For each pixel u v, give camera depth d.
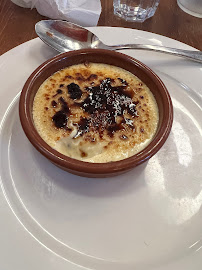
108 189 0.16
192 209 0.15
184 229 0.15
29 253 0.13
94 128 0.16
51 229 0.14
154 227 0.14
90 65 0.19
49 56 0.20
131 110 0.17
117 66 0.19
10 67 0.19
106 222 0.14
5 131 0.17
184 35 0.25
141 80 0.19
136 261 0.13
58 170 0.16
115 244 0.14
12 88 0.19
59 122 0.16
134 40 0.22
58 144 0.16
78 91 0.17
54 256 0.13
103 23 0.25
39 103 0.17
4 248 0.13
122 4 0.25
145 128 0.17
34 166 0.16
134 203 0.15
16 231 0.13
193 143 0.18
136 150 0.16
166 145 0.18
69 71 0.19
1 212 0.14
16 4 0.25
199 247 0.14
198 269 0.13
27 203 0.15
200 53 0.21
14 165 0.16
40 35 0.21
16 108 0.18
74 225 0.14
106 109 0.17
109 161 0.15
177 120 0.19
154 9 0.26
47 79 0.18
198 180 0.16
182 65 0.21
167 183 0.16
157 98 0.18
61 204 0.15
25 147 0.17
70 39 0.21
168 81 0.21
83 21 0.24
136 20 0.25
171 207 0.15
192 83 0.20
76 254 0.13
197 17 0.27
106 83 0.18
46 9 0.24
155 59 0.21
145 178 0.16
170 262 0.13
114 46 0.21
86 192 0.15
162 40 0.22
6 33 0.23
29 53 0.20
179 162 0.17
